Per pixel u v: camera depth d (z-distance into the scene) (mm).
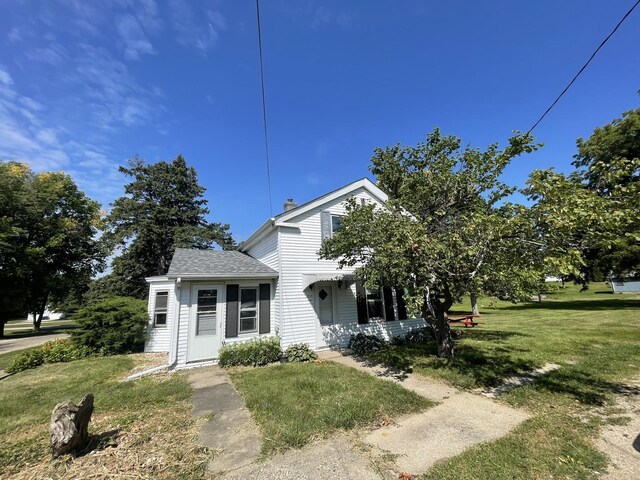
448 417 4504
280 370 7746
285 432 4117
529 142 6629
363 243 7410
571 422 4062
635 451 3281
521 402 4898
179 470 3328
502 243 5316
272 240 11094
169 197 27703
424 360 8000
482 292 6781
